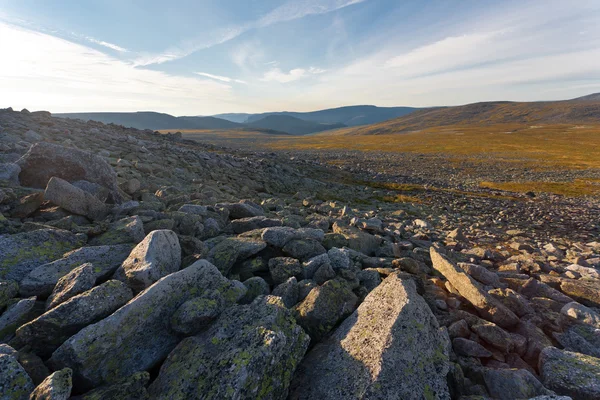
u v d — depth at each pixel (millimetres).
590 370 5832
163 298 5871
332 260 9531
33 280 6316
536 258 15641
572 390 5613
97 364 4801
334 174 58062
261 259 9078
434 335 6012
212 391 4402
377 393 4789
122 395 4402
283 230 10195
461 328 7422
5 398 4043
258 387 4605
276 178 41844
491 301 8156
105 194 12453
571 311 8438
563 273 12969
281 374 5008
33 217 9602
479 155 122812
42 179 12336
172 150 39875
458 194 46281
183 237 9086
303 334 5844
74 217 10031
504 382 5645
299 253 9453
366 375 5102
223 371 4613
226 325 5582
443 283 9945
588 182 66688
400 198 41125
